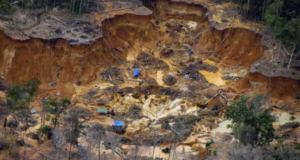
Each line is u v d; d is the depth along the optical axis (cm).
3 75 8300
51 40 8494
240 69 9531
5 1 8850
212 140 6969
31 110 7269
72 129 6462
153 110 7875
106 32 9462
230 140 6912
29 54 8419
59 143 6200
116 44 9581
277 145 6462
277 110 8112
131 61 9444
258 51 9550
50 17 9188
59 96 8144
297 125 7612
